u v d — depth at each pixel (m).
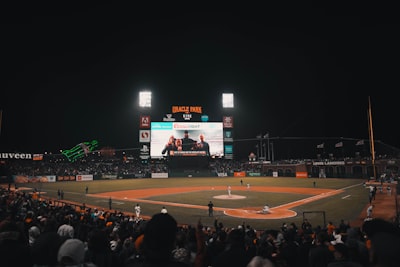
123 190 57.53
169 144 90.81
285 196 46.75
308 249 6.46
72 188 61.50
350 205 36.53
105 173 92.56
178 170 97.19
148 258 2.93
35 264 3.82
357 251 4.92
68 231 6.46
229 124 93.06
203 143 91.44
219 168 103.56
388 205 35.47
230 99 94.31
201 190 56.91
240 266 3.99
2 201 26.05
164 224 2.96
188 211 33.88
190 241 7.61
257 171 99.50
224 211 33.69
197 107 92.75
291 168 95.81
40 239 3.93
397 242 2.17
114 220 20.28
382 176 64.38
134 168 102.38
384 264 2.12
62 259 3.37
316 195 47.56
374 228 3.55
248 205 38.06
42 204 27.47
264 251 7.26
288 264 5.62
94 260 5.11
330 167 91.25
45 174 84.19
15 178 75.44
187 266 2.99
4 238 4.13
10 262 3.69
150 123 91.31
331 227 18.14
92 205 39.03
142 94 92.62
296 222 27.19
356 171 84.81
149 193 52.25
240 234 4.61
